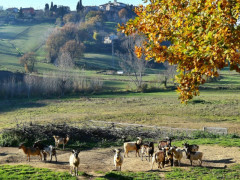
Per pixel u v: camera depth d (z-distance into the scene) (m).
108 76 139.38
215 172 18.84
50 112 69.69
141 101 85.50
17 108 77.00
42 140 30.06
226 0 12.63
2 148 27.58
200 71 15.04
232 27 12.85
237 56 13.01
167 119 58.09
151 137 35.62
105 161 23.64
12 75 120.31
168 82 121.06
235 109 67.62
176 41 14.80
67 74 111.88
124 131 35.44
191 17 14.37
